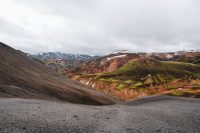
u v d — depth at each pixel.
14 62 115.00
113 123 23.94
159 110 36.72
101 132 20.19
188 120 28.39
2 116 21.64
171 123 26.03
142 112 33.41
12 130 18.03
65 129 19.89
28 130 18.50
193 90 108.00
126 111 33.75
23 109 26.28
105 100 95.19
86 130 20.31
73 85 116.44
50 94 73.56
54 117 23.81
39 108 28.31
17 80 75.75
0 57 108.81
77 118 24.58
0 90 48.72
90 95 93.06
